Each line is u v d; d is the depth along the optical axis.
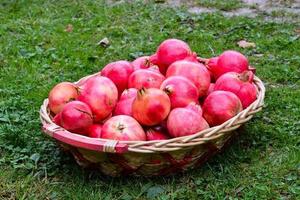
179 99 1.81
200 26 3.03
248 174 1.83
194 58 2.01
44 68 2.58
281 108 2.16
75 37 2.93
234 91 1.88
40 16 3.24
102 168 1.78
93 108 1.82
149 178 1.80
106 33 2.97
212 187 1.77
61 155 1.91
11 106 2.21
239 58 2.00
